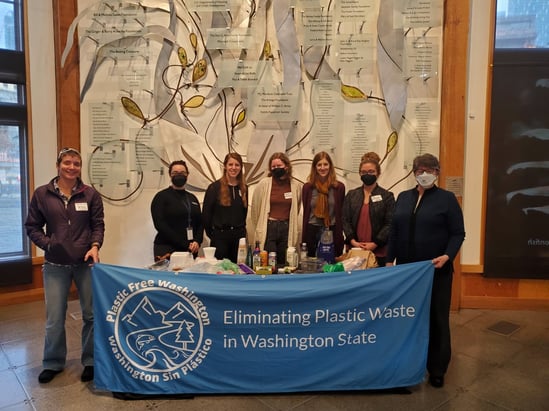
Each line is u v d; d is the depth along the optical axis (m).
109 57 4.11
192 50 4.10
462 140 3.97
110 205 4.20
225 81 4.09
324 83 4.05
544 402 2.50
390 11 3.95
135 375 2.45
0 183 4.14
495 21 3.91
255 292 2.43
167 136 4.16
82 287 2.67
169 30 4.08
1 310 3.98
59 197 2.63
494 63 3.93
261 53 4.07
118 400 2.47
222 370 2.47
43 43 4.14
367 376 2.50
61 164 2.60
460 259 4.07
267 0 4.02
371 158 3.30
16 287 4.18
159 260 3.15
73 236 2.63
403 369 2.50
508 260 4.07
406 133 4.03
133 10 4.07
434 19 3.92
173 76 4.13
